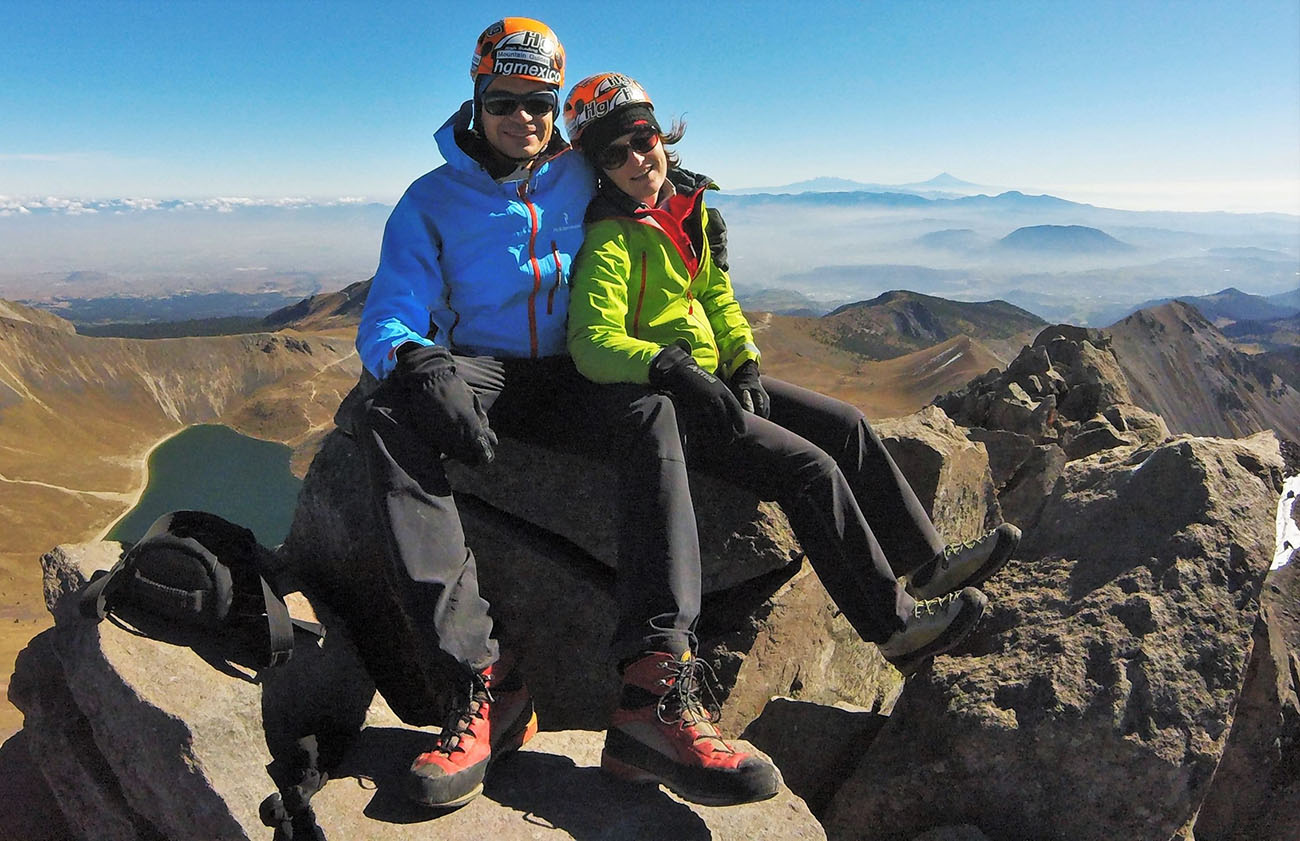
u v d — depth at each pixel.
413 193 1.79
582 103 1.80
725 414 1.61
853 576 1.71
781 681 2.17
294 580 1.94
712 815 1.54
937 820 1.74
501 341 1.85
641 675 1.48
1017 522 3.41
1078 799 1.63
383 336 1.62
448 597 1.50
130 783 1.47
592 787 1.58
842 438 1.84
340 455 2.09
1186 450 1.97
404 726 1.84
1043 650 1.77
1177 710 1.63
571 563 1.99
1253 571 1.79
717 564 2.05
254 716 1.52
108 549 1.82
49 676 1.72
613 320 1.76
